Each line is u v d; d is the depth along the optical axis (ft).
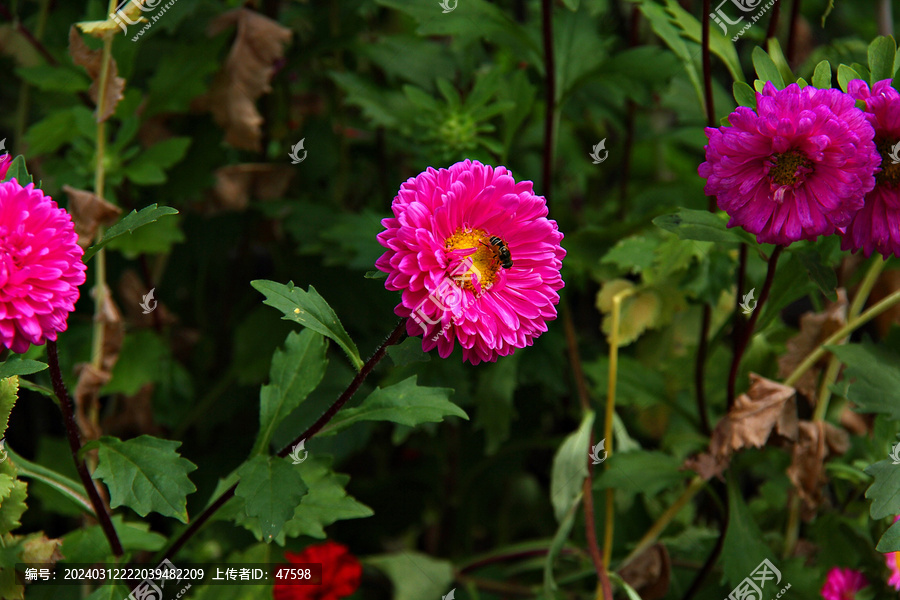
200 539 3.34
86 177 3.23
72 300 2.44
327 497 2.85
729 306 3.43
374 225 3.41
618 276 3.37
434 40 4.04
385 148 3.97
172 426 3.49
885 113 2.52
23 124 3.58
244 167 3.51
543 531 4.09
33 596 2.98
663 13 3.10
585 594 3.34
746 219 2.56
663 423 3.50
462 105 3.24
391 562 3.32
